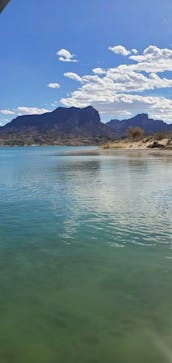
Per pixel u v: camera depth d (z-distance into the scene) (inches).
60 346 249.4
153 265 418.3
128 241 524.1
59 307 310.7
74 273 393.7
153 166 2084.2
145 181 1330.0
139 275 385.7
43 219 685.3
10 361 232.5
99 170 1910.7
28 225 636.1
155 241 524.1
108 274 390.0
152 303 315.9
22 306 313.1
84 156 3927.2
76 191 1086.4
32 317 293.3
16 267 415.2
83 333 266.8
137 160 2741.1
